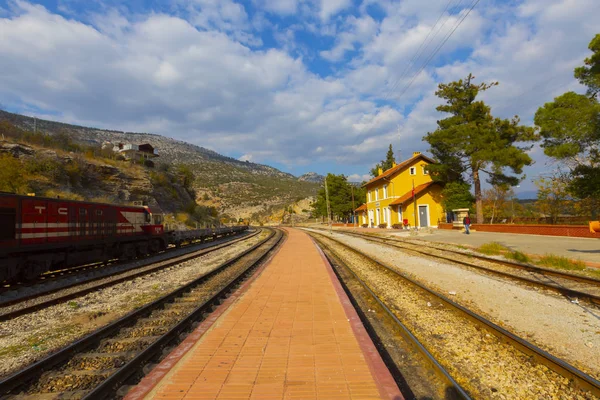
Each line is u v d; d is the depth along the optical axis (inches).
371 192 2110.0
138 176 1680.6
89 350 219.6
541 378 173.5
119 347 224.5
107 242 648.4
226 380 154.1
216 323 237.6
